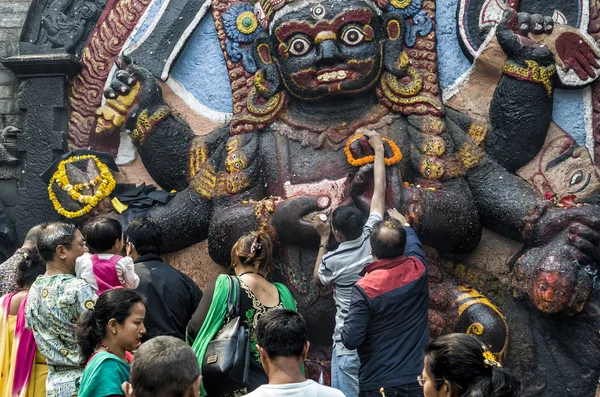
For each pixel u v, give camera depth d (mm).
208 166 6129
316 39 5738
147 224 4363
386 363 3932
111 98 6250
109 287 3910
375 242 4090
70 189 6191
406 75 5926
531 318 5637
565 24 5852
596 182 5746
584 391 5461
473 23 5969
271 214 5699
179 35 6379
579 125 5832
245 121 6074
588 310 5488
